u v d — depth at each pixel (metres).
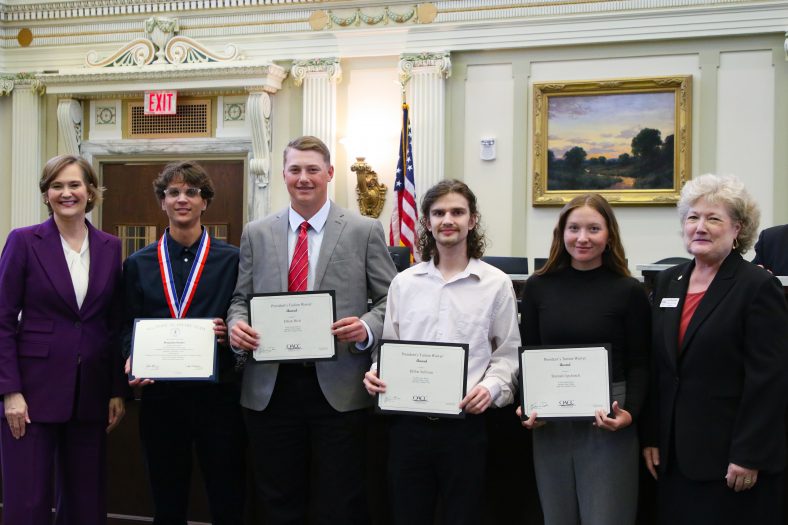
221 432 3.07
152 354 2.95
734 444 2.39
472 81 7.88
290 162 2.94
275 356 2.79
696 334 2.50
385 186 8.02
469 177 7.86
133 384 2.94
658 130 7.38
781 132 7.14
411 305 2.80
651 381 2.66
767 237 4.02
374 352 2.88
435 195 2.79
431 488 2.74
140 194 8.86
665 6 7.31
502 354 2.76
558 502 2.69
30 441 2.96
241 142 8.45
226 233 8.54
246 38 8.33
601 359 2.56
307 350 2.79
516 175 7.75
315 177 2.93
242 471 3.16
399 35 7.95
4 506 2.97
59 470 3.13
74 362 3.01
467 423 2.69
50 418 2.96
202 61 8.32
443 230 2.75
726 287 2.50
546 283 2.77
